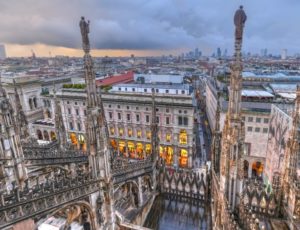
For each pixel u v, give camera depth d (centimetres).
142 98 5972
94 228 1759
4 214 1161
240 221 1470
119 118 6312
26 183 1736
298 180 1658
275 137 4391
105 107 6366
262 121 4997
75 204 1571
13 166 2027
